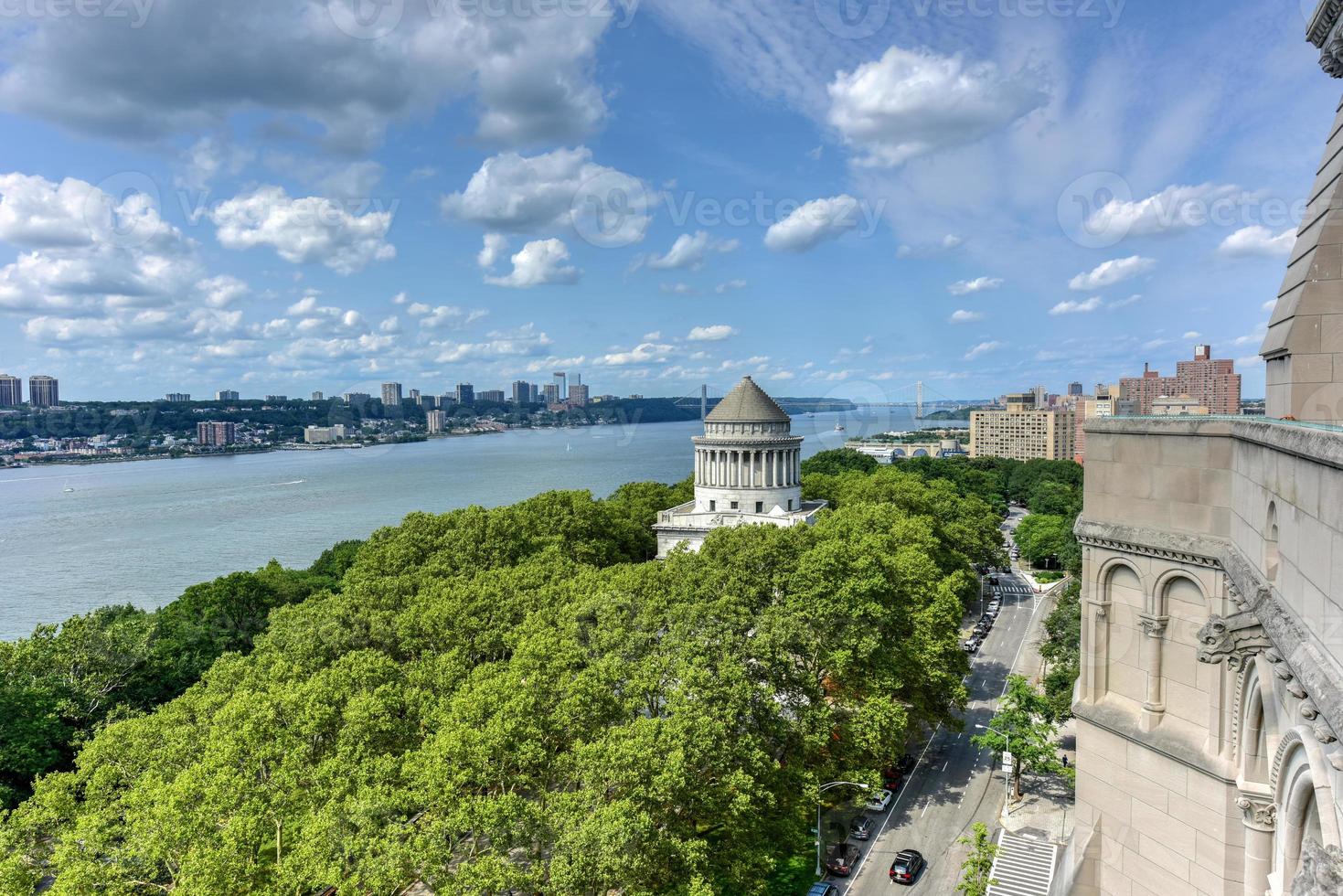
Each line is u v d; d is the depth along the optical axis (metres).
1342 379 20.70
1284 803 19.20
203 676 61.59
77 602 148.50
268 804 42.88
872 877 53.75
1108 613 27.38
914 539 98.50
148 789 42.56
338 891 38.66
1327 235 20.61
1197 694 24.33
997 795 65.06
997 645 105.94
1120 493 26.64
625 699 52.88
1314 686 14.50
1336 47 20.08
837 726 61.47
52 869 43.50
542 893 41.97
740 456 126.50
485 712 47.78
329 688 51.69
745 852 45.53
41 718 66.62
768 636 59.44
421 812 47.00
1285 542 17.59
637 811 41.56
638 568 80.19
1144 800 25.78
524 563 87.88
